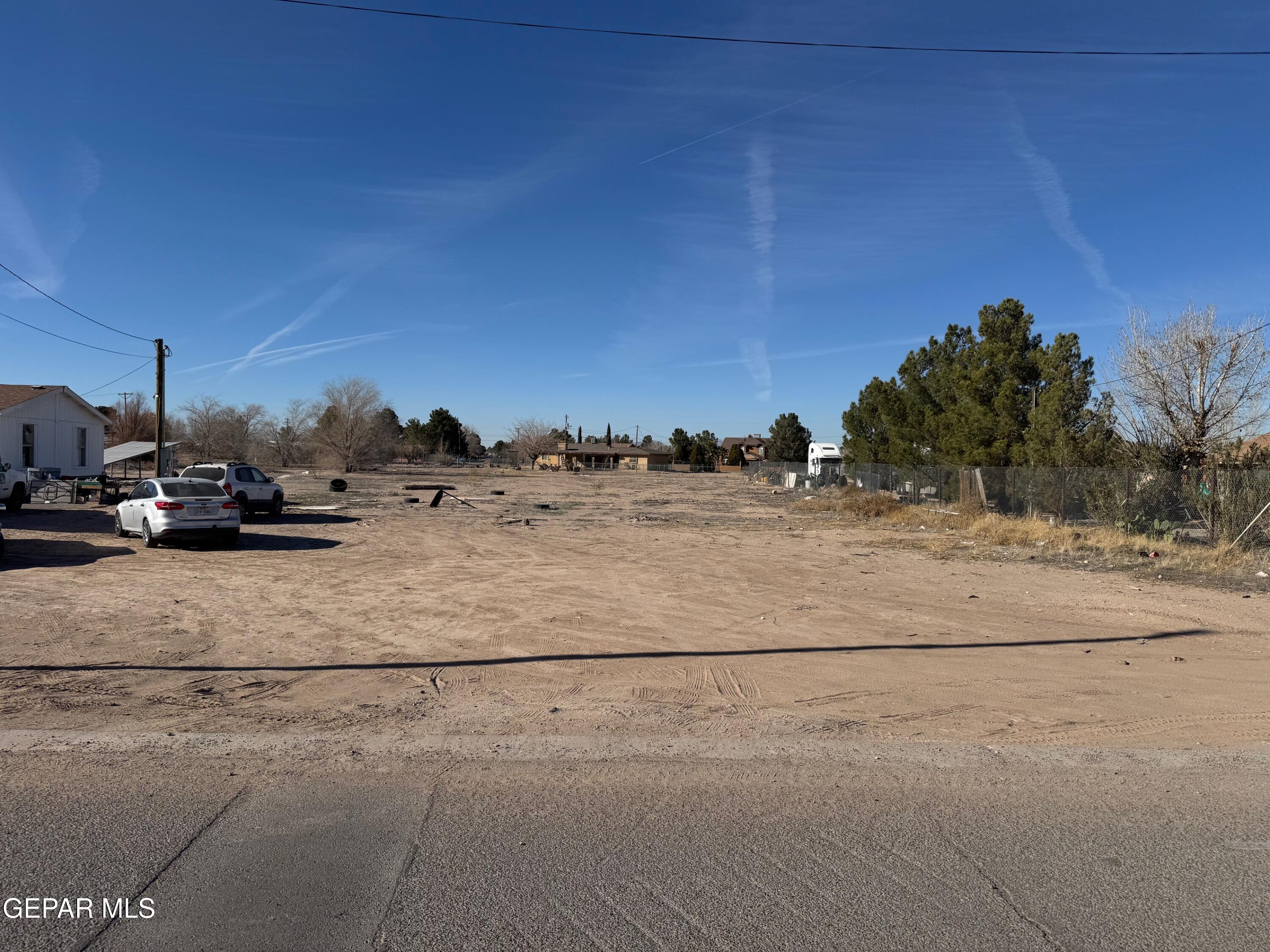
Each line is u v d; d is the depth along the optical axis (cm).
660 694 739
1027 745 604
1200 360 2286
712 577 1496
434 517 2841
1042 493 2434
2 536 1521
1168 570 1617
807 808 484
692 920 360
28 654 843
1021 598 1288
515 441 12394
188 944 337
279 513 2652
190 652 871
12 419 3147
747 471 8269
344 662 847
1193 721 666
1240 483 1852
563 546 1997
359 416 7438
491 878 395
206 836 436
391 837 438
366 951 333
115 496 2881
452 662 854
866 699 725
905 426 3722
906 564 1720
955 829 457
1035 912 370
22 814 461
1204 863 420
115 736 598
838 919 362
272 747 579
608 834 445
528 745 593
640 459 13038
